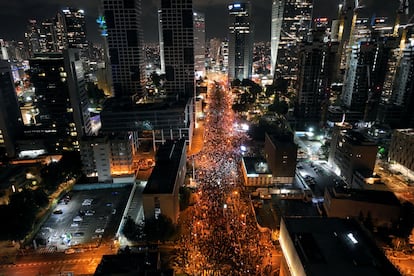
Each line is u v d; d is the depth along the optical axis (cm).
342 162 16838
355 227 8494
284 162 15550
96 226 12962
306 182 16325
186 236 12100
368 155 15288
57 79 19700
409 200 14712
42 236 12312
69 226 12988
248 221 12938
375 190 13175
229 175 17225
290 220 8812
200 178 16888
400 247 11231
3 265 10756
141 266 8694
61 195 15550
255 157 17962
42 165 17612
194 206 14275
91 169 17025
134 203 15000
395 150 18138
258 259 10731
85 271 10438
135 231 11944
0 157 19362
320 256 7300
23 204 12275
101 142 15962
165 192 12212
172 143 17650
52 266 10694
